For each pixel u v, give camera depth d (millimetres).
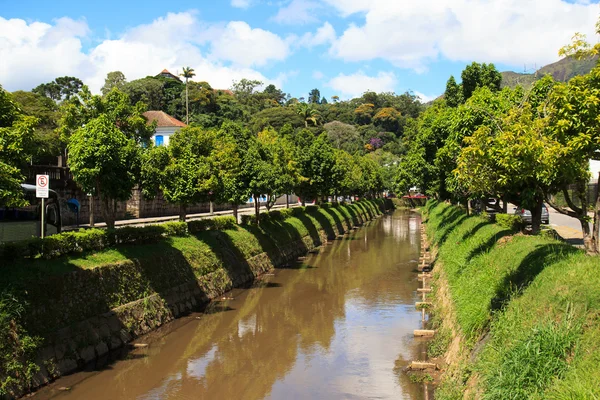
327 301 21562
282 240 32594
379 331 16906
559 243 11633
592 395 5133
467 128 14812
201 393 11992
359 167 72250
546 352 6531
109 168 15609
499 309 9617
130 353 14188
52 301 12367
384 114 131625
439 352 13289
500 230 16578
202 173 21750
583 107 8891
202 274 21078
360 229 55344
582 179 10398
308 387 12281
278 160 34750
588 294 7238
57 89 67750
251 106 109188
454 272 16656
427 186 34156
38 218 19453
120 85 74500
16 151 11125
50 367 11578
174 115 76000
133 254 17031
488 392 6836
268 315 19312
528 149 8984
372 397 11461
